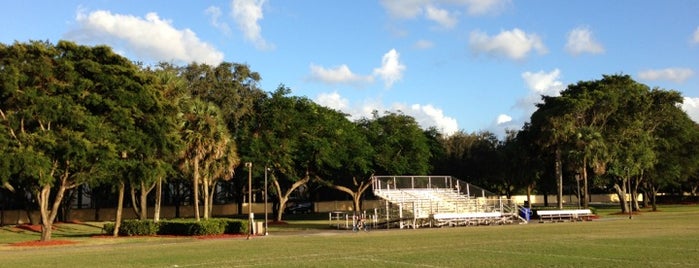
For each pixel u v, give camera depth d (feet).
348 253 75.82
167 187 240.32
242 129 183.93
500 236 101.91
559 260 61.62
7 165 99.66
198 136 135.44
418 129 214.48
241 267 62.69
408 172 211.00
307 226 163.02
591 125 210.59
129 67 120.06
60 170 115.44
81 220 209.56
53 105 104.83
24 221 200.95
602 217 182.09
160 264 67.67
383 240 99.76
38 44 107.86
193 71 182.80
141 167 121.19
